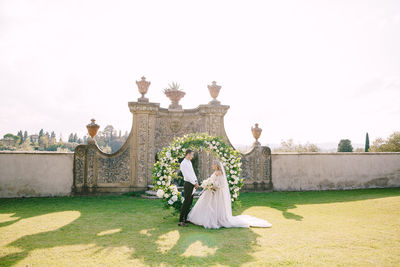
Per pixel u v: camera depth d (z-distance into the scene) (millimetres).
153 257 3355
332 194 9383
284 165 10523
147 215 5918
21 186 8719
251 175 10008
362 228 4750
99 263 3154
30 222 5230
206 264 3121
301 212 6254
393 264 3115
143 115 9305
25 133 97125
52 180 8898
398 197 8258
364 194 9266
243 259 3273
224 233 4465
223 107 9602
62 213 6102
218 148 6359
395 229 4668
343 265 3088
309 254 3439
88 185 8914
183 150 6043
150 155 9289
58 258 3311
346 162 11070
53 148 77812
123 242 3967
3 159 8680
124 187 9070
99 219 5512
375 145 25672
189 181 5203
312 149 31891
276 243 3900
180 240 4070
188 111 10211
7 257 3342
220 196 5137
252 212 6281
